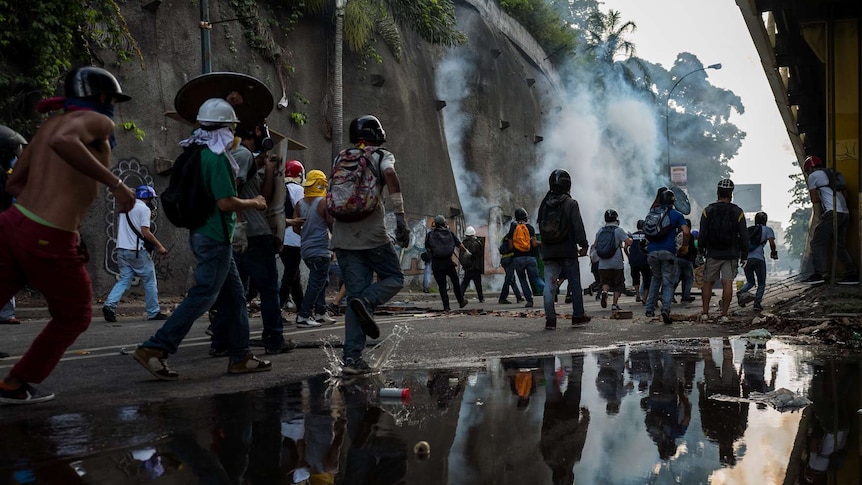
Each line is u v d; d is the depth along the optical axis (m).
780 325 8.89
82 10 15.80
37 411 3.88
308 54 23.58
